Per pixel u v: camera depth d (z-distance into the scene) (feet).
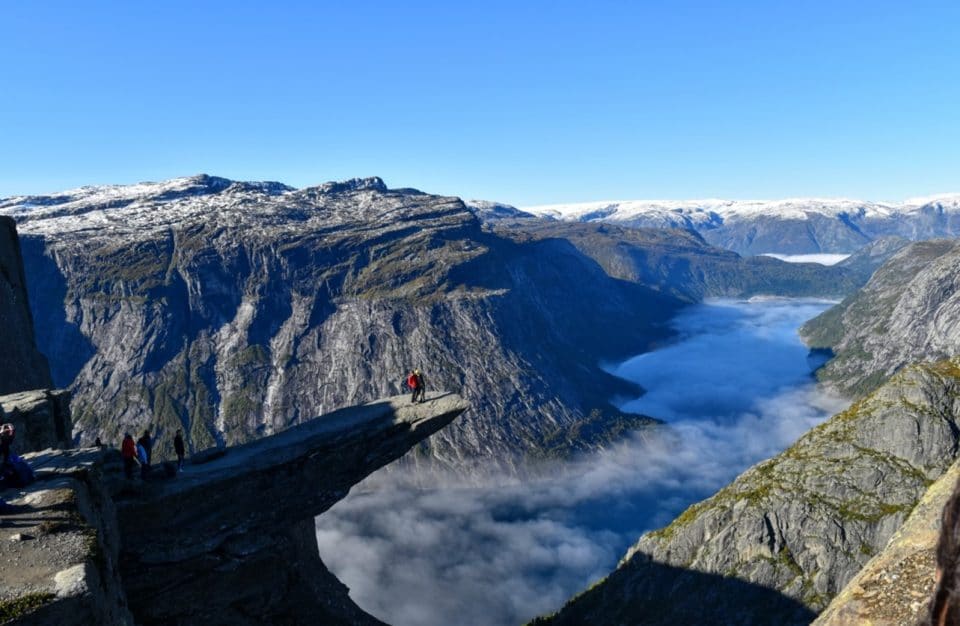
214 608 147.64
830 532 232.73
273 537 161.38
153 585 135.95
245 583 153.99
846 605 42.34
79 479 99.76
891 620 38.58
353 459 169.48
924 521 44.86
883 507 229.45
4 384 184.96
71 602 65.31
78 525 81.92
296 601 173.27
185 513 142.31
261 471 152.76
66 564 72.02
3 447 93.25
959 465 47.98
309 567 186.19
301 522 187.73
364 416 180.04
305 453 159.43
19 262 223.51
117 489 135.03
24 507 85.71
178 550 138.82
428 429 178.50
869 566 44.91
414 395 185.68
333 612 185.68
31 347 214.28
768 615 227.81
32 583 67.46
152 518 137.90
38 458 108.88
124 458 139.13
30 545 75.87
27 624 62.08
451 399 185.68
